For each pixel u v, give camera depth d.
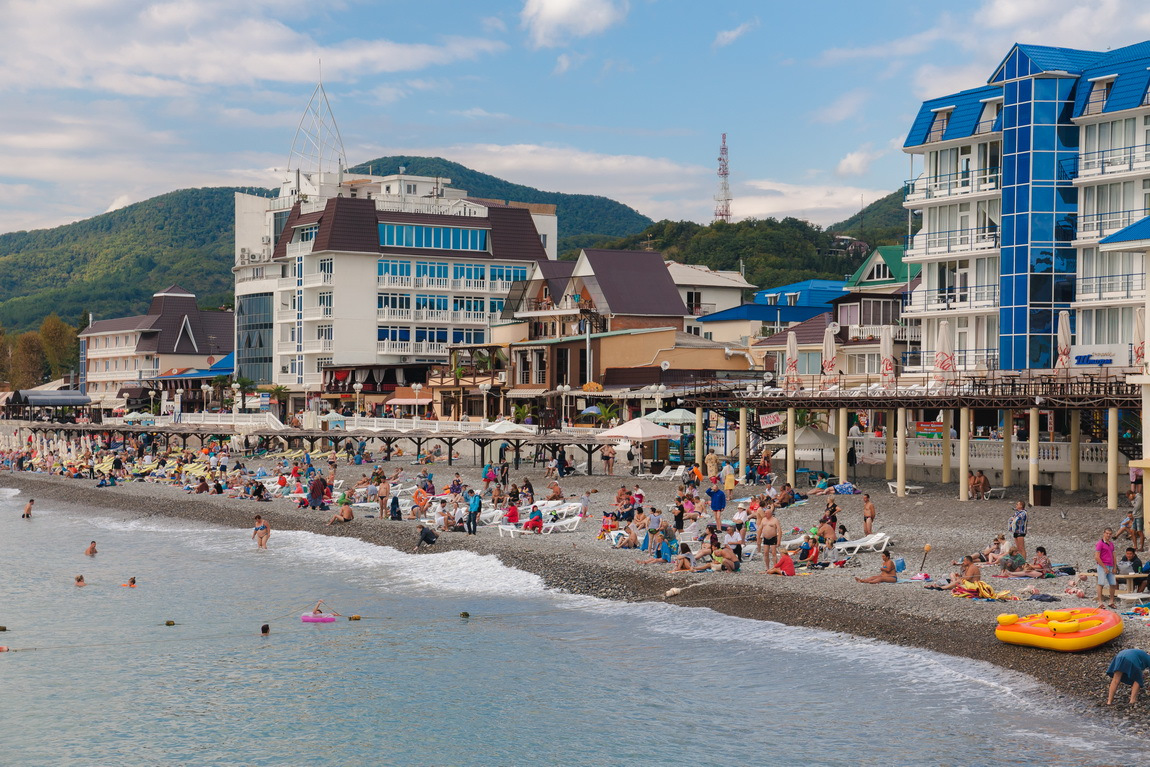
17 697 31.53
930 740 25.41
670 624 36.34
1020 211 67.88
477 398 108.75
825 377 63.06
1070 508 47.97
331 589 44.66
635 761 25.58
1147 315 43.91
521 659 33.69
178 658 35.31
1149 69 62.88
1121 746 24.36
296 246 134.12
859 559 42.28
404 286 131.12
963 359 74.06
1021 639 30.20
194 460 96.62
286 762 26.47
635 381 92.62
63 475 101.00
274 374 140.75
